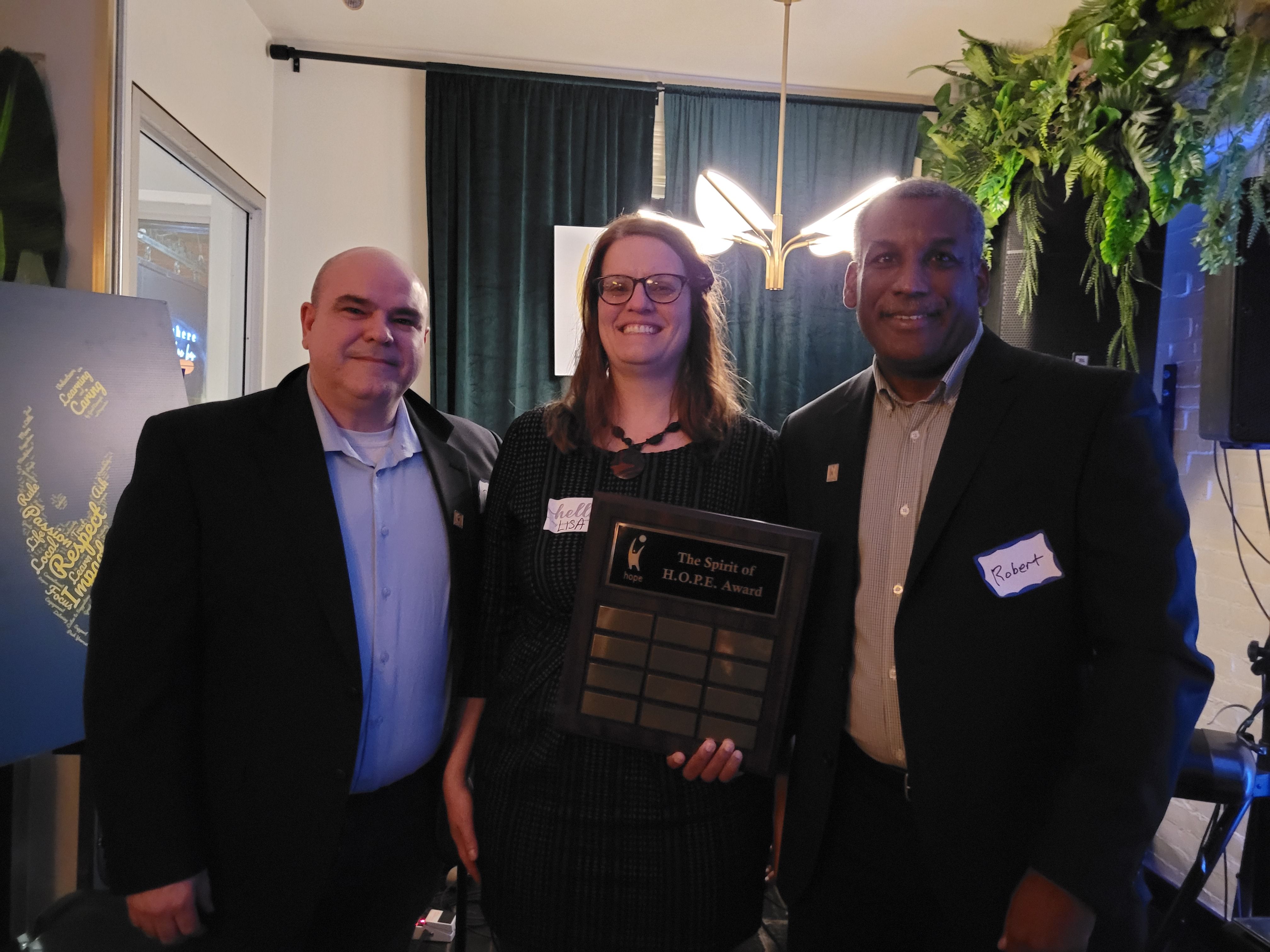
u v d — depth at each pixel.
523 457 1.31
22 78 1.95
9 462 1.47
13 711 1.41
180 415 1.24
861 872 1.18
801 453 1.27
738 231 2.60
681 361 1.29
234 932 1.15
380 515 1.29
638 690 1.11
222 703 1.19
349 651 1.18
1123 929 0.98
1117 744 0.93
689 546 1.13
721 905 1.12
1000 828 1.02
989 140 2.27
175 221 3.06
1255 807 1.81
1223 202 1.74
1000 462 1.07
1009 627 1.03
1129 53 1.82
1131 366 2.27
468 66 3.48
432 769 1.38
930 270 1.10
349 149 3.54
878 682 1.14
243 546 1.18
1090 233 2.06
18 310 1.55
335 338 1.24
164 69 2.49
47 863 1.79
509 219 3.51
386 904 1.31
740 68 3.57
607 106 3.58
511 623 1.33
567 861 1.11
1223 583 2.28
